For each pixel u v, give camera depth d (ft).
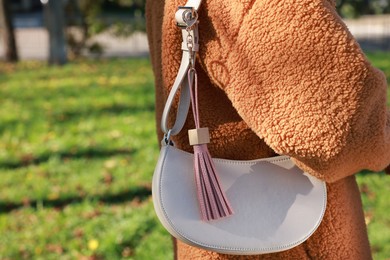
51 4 49.44
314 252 5.15
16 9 109.91
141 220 16.25
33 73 44.37
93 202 17.94
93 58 53.93
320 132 4.46
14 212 17.67
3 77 42.78
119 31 55.52
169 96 4.90
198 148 4.87
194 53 4.79
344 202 5.20
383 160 4.80
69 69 45.85
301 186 5.08
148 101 31.68
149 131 25.39
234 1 4.65
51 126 27.09
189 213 4.86
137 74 41.68
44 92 35.70
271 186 5.04
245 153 5.08
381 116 4.64
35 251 15.14
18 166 21.98
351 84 4.45
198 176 4.84
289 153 4.58
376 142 4.62
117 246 15.06
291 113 4.49
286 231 4.96
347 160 4.60
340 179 5.12
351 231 5.27
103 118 28.22
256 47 4.52
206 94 4.98
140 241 15.29
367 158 4.68
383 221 15.97
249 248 4.88
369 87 4.48
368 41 59.41
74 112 29.71
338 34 4.47
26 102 32.73
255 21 4.52
